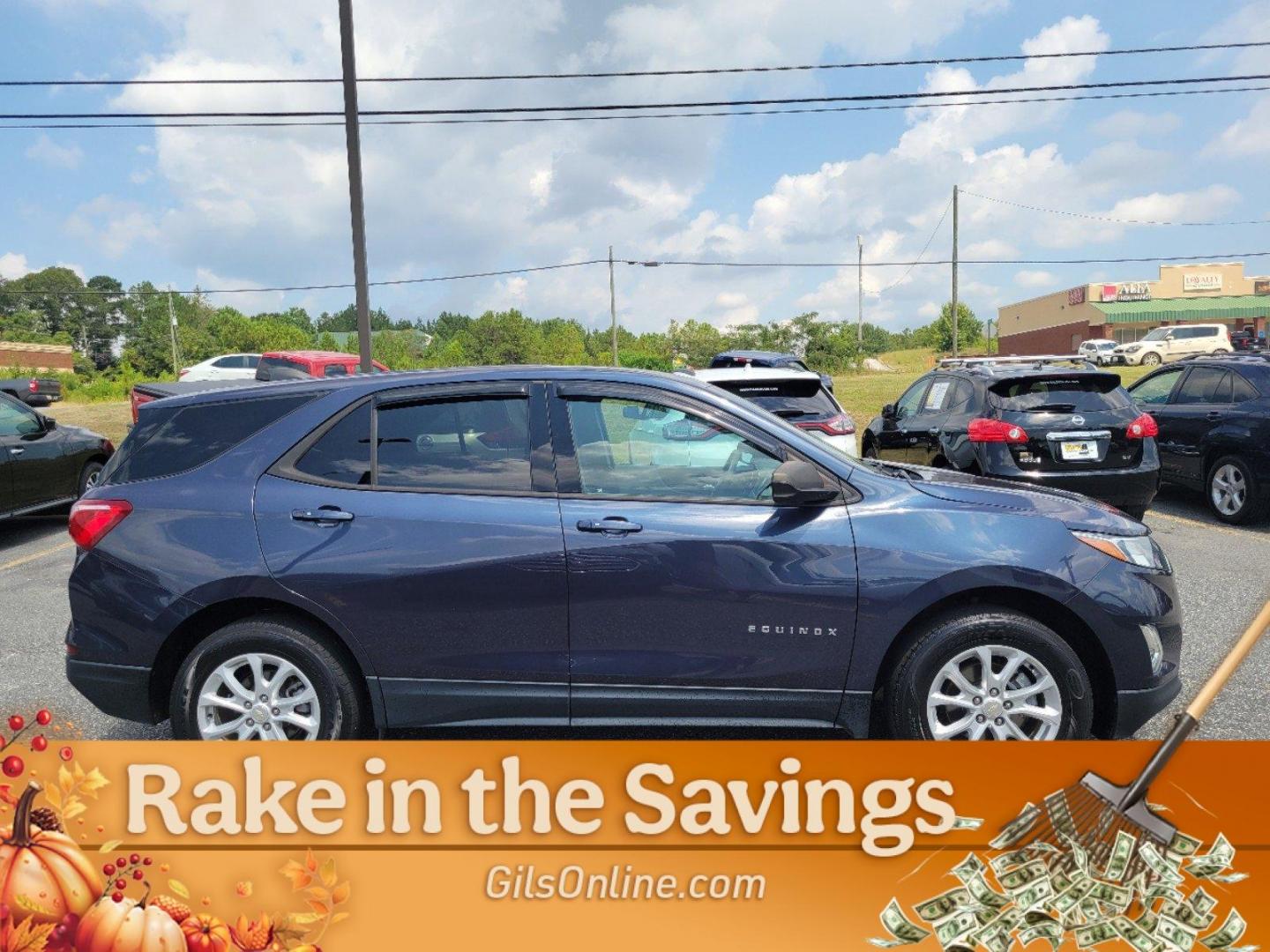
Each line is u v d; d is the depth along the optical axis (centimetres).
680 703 350
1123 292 6303
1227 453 877
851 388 3681
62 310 11819
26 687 496
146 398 959
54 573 794
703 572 345
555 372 375
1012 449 757
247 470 368
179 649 368
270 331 9250
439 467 365
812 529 348
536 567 348
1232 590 646
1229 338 3925
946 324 7388
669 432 365
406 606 349
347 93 1297
